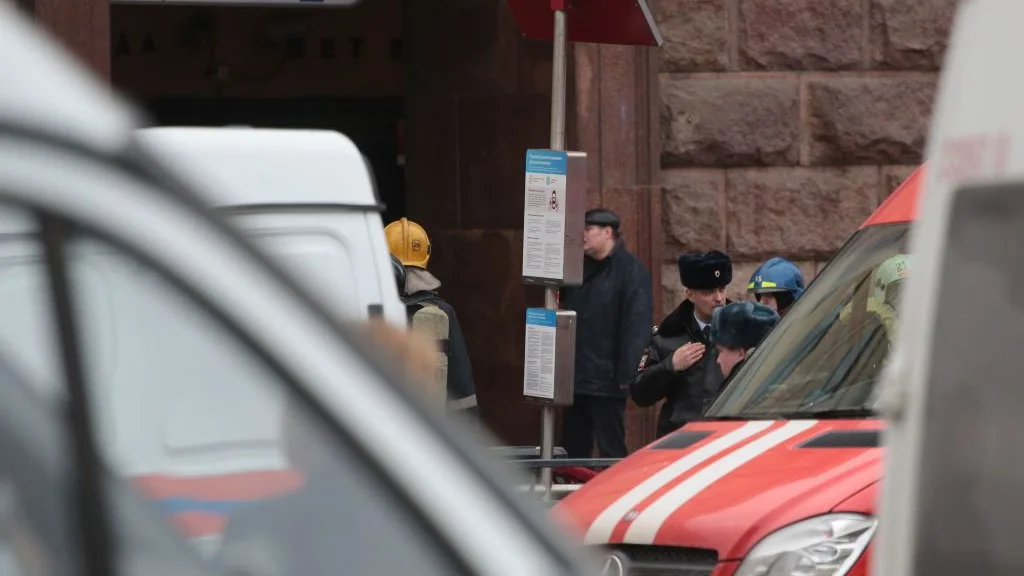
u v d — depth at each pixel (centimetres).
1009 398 930
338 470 468
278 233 1499
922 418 977
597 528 1593
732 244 3425
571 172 2364
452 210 3538
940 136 996
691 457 1677
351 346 470
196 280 449
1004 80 943
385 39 3816
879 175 3484
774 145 3425
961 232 963
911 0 3450
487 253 3462
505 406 3431
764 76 3422
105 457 456
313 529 474
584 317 3034
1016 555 922
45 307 443
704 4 3378
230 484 493
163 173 452
